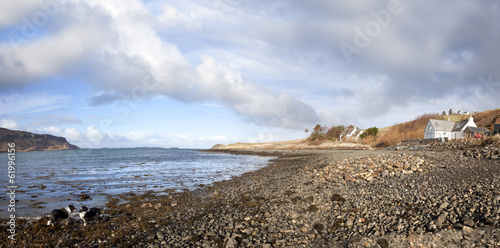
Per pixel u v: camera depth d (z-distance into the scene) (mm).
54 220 9836
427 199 10484
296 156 54969
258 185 18125
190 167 36812
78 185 19812
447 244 7145
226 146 187125
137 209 12602
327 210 11070
